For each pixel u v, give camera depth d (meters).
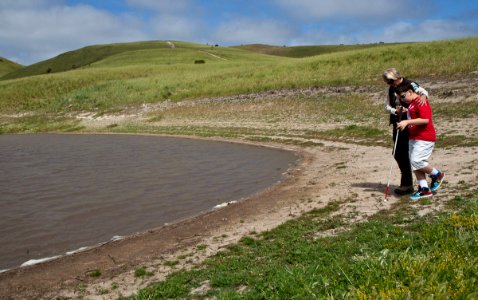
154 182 13.84
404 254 4.75
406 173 9.01
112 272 6.92
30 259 7.80
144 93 45.81
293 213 9.11
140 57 100.31
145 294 5.74
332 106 27.58
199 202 11.20
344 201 9.38
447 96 22.86
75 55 141.50
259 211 9.67
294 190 11.38
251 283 5.48
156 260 7.28
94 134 34.66
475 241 5.04
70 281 6.69
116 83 53.12
